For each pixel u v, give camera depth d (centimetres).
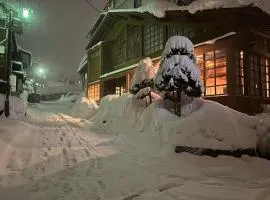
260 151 804
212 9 1373
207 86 1522
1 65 2350
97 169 666
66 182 562
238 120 878
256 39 1466
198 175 633
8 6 2312
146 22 1948
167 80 985
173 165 713
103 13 2414
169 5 1559
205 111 891
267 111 1425
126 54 2400
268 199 464
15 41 2714
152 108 1121
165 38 1864
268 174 666
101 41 2756
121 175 616
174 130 882
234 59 1356
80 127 1639
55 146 961
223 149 766
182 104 1061
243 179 611
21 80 3123
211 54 1496
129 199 473
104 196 484
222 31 1448
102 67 2753
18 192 498
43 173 627
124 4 2492
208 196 484
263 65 1633
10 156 765
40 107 3719
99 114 1892
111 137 1201
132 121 1288
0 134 966
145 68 1331
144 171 652
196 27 1594
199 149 774
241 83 1427
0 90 2269
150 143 962
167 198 475
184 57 972
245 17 1377
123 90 2566
